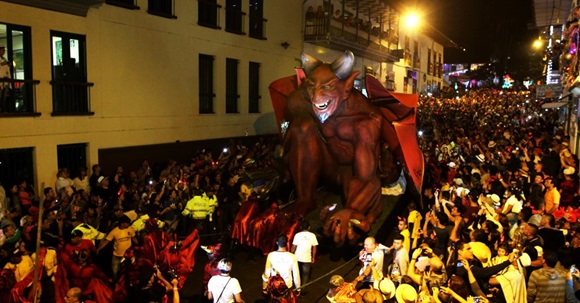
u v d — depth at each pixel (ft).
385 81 114.32
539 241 26.94
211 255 24.98
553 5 78.79
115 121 47.29
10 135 38.24
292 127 40.11
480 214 34.24
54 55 41.55
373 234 36.24
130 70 48.49
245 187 40.27
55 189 40.47
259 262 33.94
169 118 53.98
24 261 24.17
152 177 43.68
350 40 85.15
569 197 41.70
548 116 119.96
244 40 65.87
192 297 28.25
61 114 41.98
